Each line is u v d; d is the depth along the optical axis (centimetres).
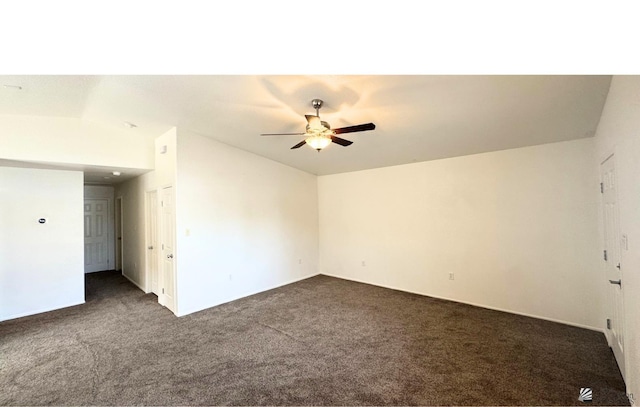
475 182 411
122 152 424
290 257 559
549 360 261
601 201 296
